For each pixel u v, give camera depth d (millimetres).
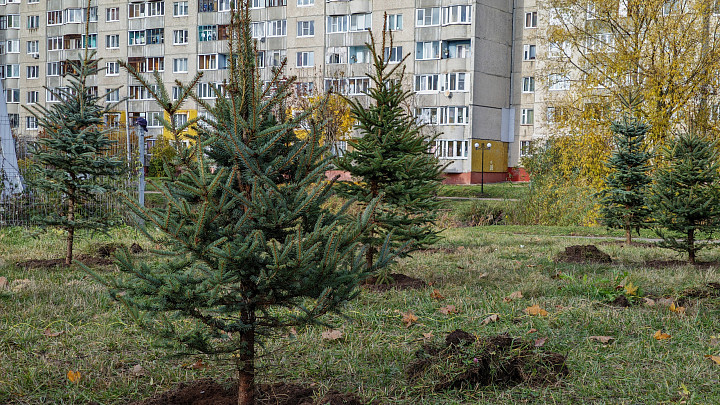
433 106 46375
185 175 3750
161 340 4195
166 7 55875
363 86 47562
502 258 11320
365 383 4473
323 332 5672
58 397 4168
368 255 7812
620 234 17359
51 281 8023
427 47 46656
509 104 48031
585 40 26422
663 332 5668
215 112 3941
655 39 22094
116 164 9914
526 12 46906
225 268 3523
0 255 10648
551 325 5914
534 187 23750
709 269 9336
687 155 10570
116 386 4387
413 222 7945
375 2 47875
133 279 3627
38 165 9805
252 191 3637
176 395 4066
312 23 49969
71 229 9680
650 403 4066
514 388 4289
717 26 23031
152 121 56312
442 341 5191
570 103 23641
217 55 54312
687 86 21766
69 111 9758
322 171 3934
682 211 10312
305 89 35000
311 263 3506
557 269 9516
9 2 63750
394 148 8133
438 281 8414
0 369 4582
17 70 63938
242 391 3846
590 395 4207
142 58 57125
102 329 5727
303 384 4438
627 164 14016
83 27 59844
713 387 4312
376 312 6422
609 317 6141
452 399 4113
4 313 6168
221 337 3717
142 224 3844
